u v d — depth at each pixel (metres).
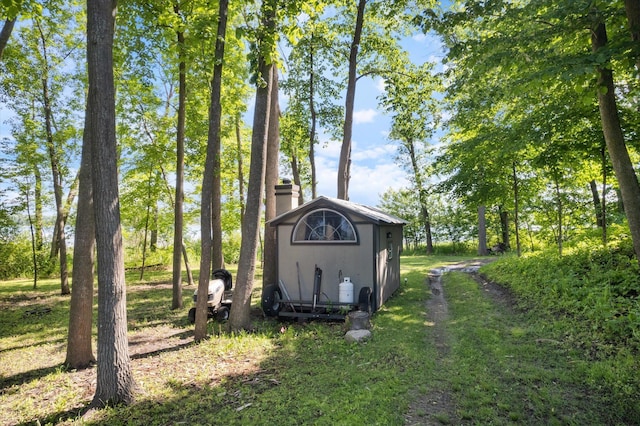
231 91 12.14
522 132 9.24
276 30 6.85
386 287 9.95
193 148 13.12
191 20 8.06
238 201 17.98
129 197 15.47
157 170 14.94
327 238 9.05
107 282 4.30
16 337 7.98
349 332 6.59
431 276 14.52
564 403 3.79
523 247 24.38
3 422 4.03
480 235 22.98
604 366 4.34
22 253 19.20
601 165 9.67
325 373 4.90
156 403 4.21
